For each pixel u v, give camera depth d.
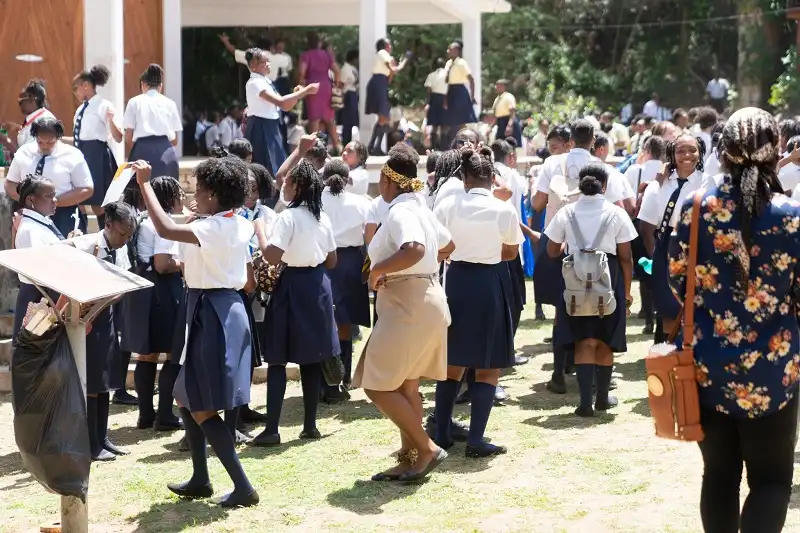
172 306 6.76
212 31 25.22
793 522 4.86
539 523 5.00
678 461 5.93
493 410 7.30
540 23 36.06
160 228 5.06
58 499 5.61
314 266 6.56
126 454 6.43
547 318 10.96
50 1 12.42
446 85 15.27
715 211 3.83
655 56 36.03
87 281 4.58
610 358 7.16
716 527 3.98
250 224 5.47
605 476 5.70
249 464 6.09
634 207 8.58
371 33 14.70
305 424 6.67
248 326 5.39
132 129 9.88
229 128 17.38
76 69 12.49
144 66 14.32
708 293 3.85
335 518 5.14
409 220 5.23
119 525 5.13
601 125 20.53
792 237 3.77
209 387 5.16
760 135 3.78
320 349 6.52
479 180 6.20
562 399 7.58
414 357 5.36
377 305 5.46
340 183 7.71
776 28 33.22
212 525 5.09
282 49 16.09
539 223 11.29
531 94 34.22
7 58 12.45
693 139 7.18
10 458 6.45
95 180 9.79
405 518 5.12
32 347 4.64
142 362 7.01
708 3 35.66
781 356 3.80
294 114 17.39
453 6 17.86
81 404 4.74
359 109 15.48
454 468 5.93
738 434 3.93
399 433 6.74
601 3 36.53
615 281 7.02
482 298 6.03
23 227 6.20
